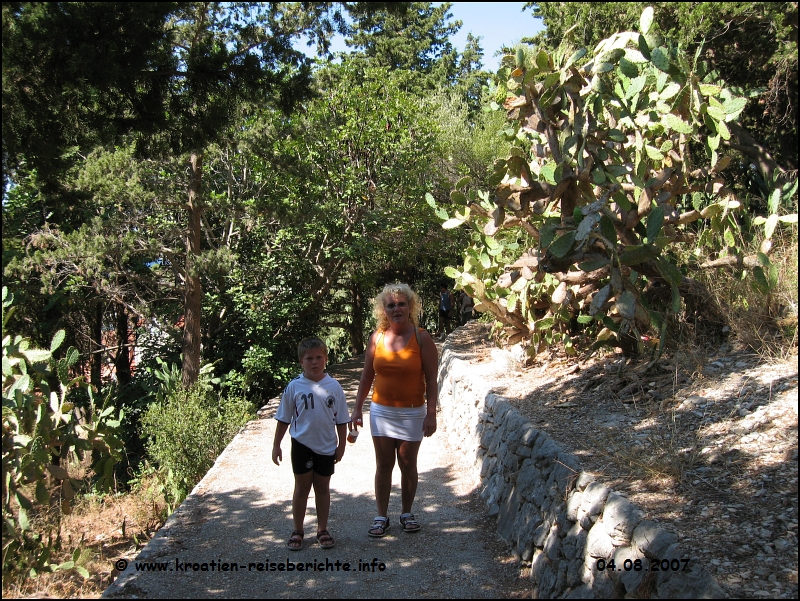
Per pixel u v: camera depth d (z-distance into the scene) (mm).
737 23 12719
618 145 6594
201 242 17500
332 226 16594
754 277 5355
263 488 6234
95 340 18703
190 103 8398
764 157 12438
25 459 5207
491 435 5895
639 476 3953
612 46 6383
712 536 3207
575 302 6551
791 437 3996
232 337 16578
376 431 4809
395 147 17000
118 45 6836
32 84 6820
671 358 5656
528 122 6375
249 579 4289
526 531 4410
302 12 9422
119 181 12539
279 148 15648
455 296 21672
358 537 4941
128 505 8344
